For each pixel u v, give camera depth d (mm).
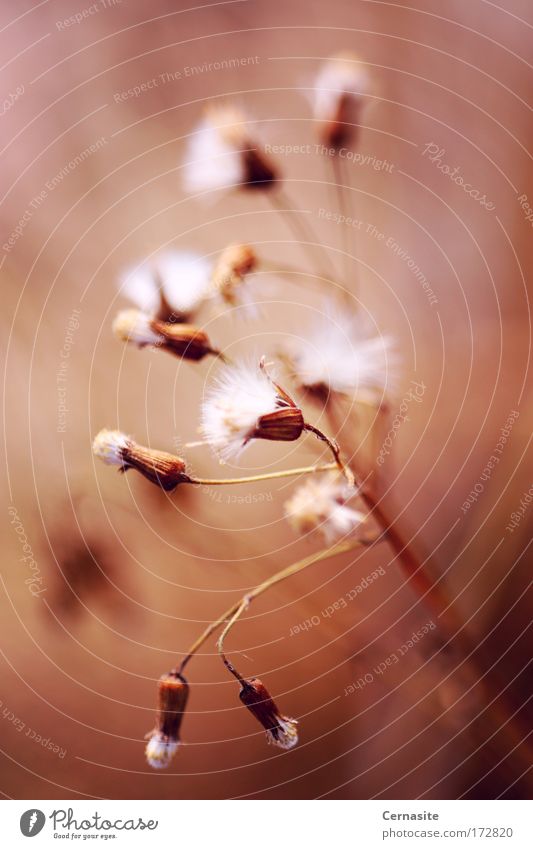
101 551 229
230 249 190
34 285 250
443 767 221
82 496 228
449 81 269
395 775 226
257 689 178
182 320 185
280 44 295
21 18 299
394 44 278
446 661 219
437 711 219
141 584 232
